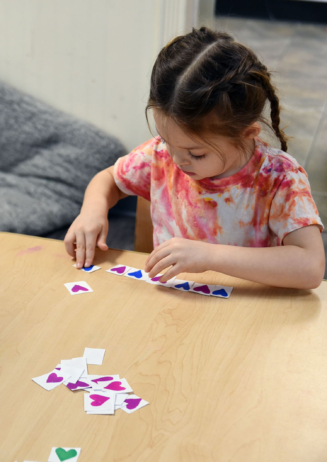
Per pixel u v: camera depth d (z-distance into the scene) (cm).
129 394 56
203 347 65
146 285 81
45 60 218
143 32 200
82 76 217
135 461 47
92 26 205
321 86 388
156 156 117
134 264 89
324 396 57
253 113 88
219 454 49
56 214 205
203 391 57
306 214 95
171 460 48
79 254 90
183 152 87
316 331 70
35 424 51
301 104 362
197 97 81
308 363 63
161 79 86
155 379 59
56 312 72
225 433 51
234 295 79
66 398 55
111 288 80
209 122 83
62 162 218
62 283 81
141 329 69
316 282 83
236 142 88
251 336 68
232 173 104
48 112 220
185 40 90
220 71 83
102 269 87
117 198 124
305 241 92
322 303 78
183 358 63
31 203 206
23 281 81
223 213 108
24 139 221
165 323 71
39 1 207
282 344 67
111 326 69
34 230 195
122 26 201
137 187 121
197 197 109
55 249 93
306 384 59
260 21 492
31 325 69
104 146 216
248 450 49
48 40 214
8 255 90
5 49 221
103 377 59
